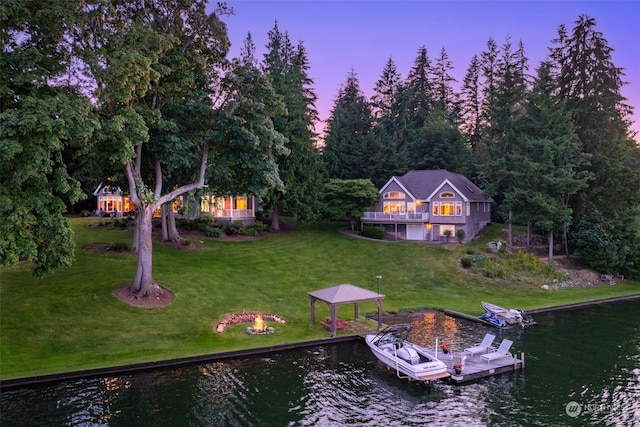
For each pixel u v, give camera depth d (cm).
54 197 2406
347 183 6022
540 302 4047
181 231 5244
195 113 3184
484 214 6531
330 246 5331
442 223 5850
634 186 5269
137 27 2592
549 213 5019
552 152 4931
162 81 3045
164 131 3080
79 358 2373
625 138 5591
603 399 2080
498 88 6006
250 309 3331
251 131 3272
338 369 2430
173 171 3753
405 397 2102
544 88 5334
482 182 7356
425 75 9738
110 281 3309
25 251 2194
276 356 2606
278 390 2148
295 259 4747
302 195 5531
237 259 4497
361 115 8000
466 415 1927
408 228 6047
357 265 4784
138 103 2883
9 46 2320
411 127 8781
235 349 2588
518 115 5947
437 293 4203
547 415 1925
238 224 5519
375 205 6269
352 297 2948
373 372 2395
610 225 5369
